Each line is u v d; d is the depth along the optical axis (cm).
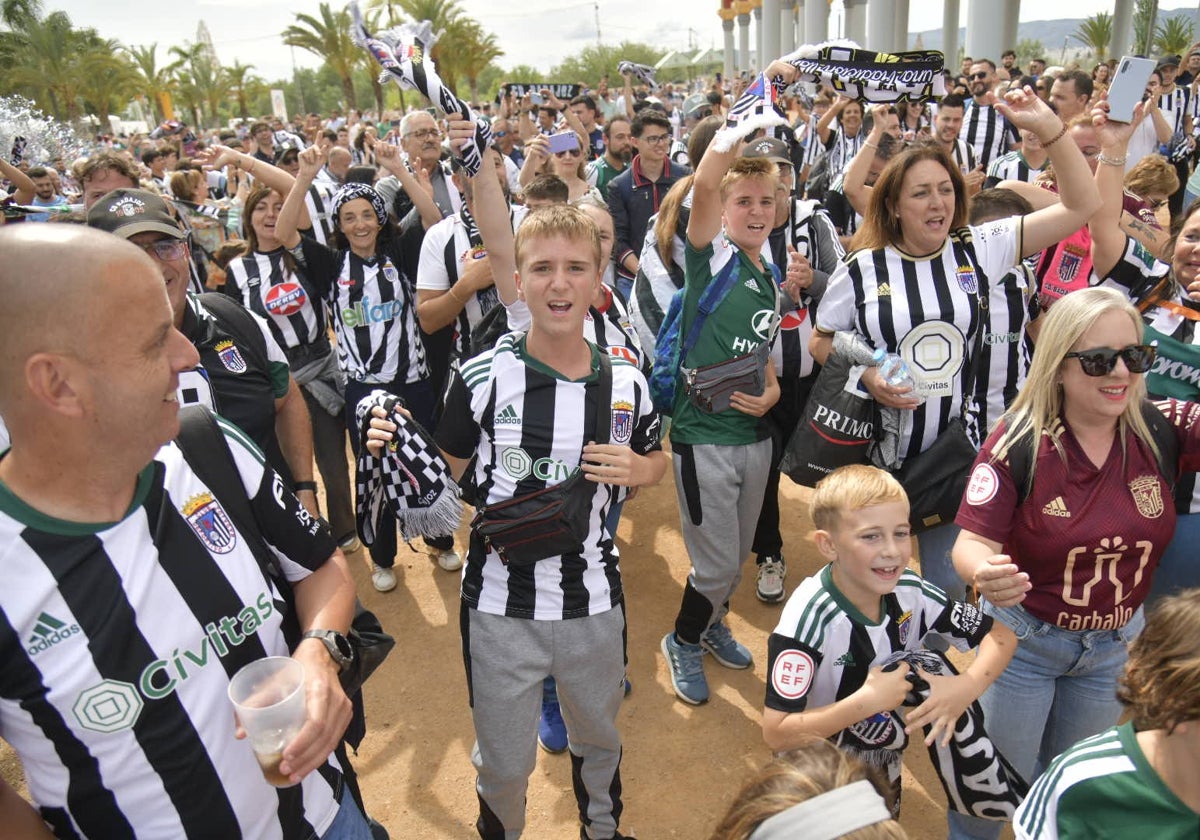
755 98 294
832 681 237
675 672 363
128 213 245
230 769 150
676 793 315
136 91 4969
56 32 4088
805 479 322
